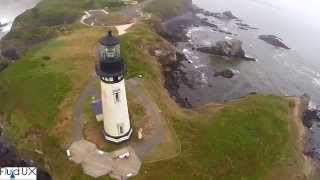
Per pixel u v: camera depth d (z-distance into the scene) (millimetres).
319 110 66688
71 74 59469
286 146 52688
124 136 46781
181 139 49344
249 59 80438
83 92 55969
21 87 58125
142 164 45094
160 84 62062
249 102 59750
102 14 87750
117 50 39312
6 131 54281
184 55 79500
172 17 95625
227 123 53781
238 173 47031
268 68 78875
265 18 103812
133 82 59188
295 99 64312
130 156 45938
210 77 72938
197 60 78188
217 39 88688
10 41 82312
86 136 48594
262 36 92188
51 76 58906
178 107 57031
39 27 86312
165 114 53250
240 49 80500
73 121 50969
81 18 85250
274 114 57438
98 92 55969
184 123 52375
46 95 55594
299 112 61562
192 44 84938
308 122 61688
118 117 44469
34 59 64688
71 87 56719
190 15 99875
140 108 53500
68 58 64250
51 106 53750
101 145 47125
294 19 103375
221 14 102688
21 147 51500
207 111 57250
